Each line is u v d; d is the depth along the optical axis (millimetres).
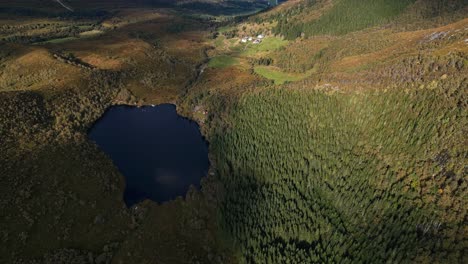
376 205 100812
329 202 114438
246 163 141875
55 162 142750
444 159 99125
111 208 128375
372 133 126438
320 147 134750
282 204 117000
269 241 106750
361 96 144500
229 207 122188
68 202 125812
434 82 126500
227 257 109625
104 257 107250
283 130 153375
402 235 89250
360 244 95812
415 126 115938
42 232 112625
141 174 151250
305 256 99250
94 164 148750
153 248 112688
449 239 81312
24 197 122312
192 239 117375
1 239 107312
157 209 130500
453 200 88688
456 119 106875
